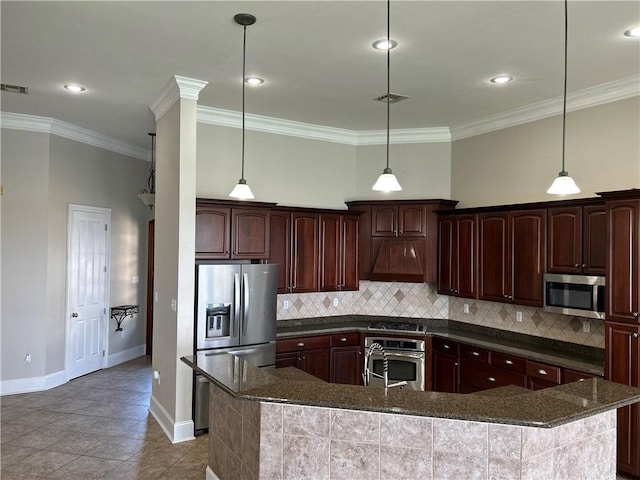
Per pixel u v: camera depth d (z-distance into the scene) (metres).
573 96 4.72
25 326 5.96
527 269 4.84
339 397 2.61
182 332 4.49
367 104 5.18
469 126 5.87
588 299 4.20
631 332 3.73
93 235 6.91
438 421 2.44
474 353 5.09
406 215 5.99
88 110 5.56
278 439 2.75
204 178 5.46
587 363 4.21
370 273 6.11
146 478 3.80
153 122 6.09
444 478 2.43
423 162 6.26
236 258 5.14
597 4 3.01
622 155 4.39
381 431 2.54
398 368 5.66
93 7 3.12
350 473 2.60
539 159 5.13
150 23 3.34
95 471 3.91
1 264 5.82
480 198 5.78
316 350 5.51
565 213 4.50
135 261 7.86
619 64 3.98
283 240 5.66
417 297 6.23
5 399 5.69
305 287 5.79
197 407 4.60
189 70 4.24
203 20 3.29
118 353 7.50
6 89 4.81
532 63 3.99
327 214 5.95
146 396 5.86
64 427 4.85
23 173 5.93
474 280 5.39
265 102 5.16
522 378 4.59
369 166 6.44
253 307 4.97
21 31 3.48
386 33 3.45
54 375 6.22
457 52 3.78
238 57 3.94
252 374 3.06
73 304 6.54
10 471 3.90
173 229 4.62
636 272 3.71
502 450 2.34
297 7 3.09
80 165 6.63
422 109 5.34
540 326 4.99
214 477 3.56
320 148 6.26
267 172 5.87
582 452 2.59
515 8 3.07
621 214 3.81
